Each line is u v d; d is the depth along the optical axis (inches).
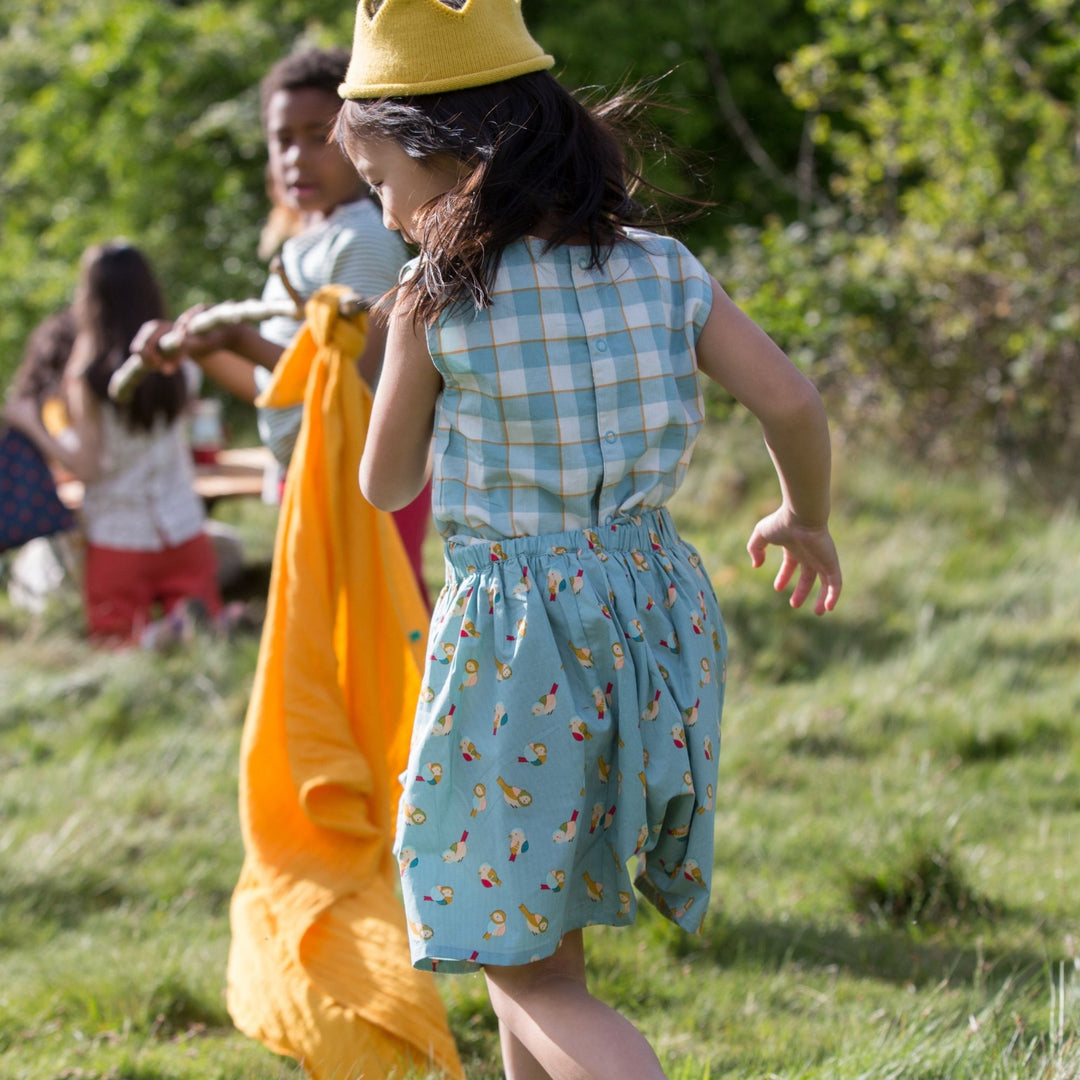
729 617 619.2
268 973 281.9
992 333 835.4
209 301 1359.5
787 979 304.7
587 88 231.8
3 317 1352.1
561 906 198.2
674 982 306.5
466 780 201.8
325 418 312.2
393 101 205.2
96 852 396.5
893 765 458.3
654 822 204.8
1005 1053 238.4
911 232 905.5
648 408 206.5
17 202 1486.2
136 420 631.8
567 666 201.9
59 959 330.0
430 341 203.0
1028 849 377.7
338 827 296.5
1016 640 581.6
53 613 674.8
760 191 1363.2
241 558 743.1
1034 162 888.9
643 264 209.8
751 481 823.7
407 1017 266.1
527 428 202.4
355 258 346.6
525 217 200.4
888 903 340.8
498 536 204.8
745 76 1362.0
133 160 1378.0
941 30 940.6
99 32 1421.0
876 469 818.8
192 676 578.2
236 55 1369.3
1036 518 761.0
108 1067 272.1
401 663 310.3
